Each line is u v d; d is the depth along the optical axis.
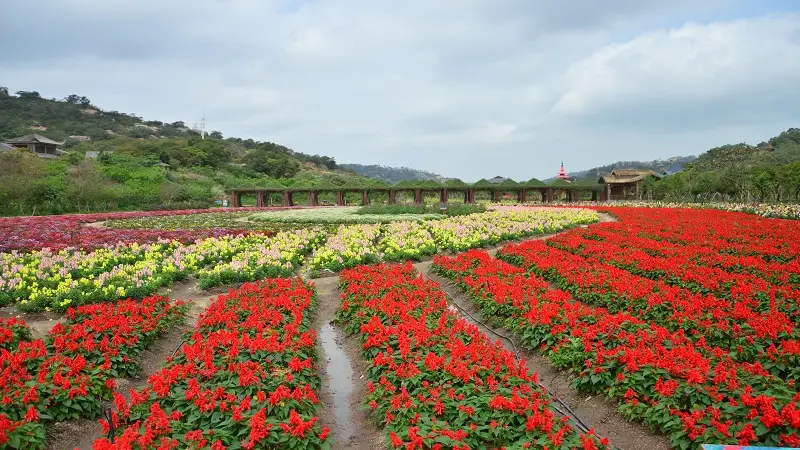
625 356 9.45
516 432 7.52
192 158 109.94
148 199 64.00
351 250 23.14
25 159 58.66
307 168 151.62
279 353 10.31
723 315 11.25
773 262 18.75
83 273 18.09
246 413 7.88
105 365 9.78
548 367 11.35
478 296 15.54
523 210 42.78
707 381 8.26
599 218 40.19
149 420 7.25
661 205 53.19
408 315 12.62
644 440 8.25
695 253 20.53
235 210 56.81
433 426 7.50
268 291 15.44
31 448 7.43
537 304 13.12
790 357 9.15
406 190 70.25
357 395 10.41
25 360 9.52
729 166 61.84
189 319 14.79
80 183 56.50
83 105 186.00
